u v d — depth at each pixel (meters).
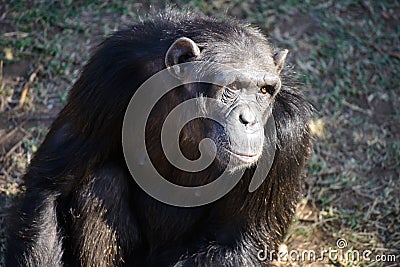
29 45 14.02
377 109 13.97
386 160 13.16
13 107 13.31
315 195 12.56
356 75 14.38
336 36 14.89
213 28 9.48
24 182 10.23
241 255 10.09
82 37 14.26
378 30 15.12
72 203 9.77
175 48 9.09
